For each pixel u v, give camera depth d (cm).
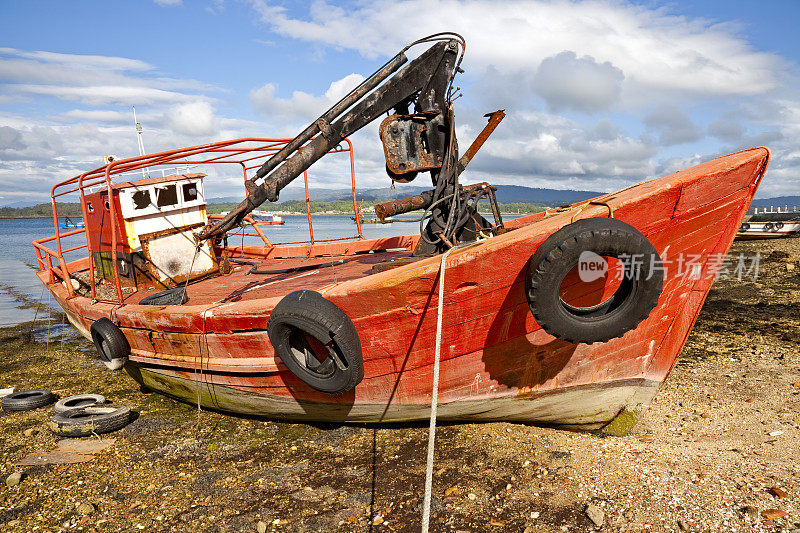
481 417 530
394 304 443
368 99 567
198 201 872
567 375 486
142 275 815
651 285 390
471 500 406
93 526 409
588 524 362
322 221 12388
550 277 370
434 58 543
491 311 442
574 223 383
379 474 468
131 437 605
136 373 744
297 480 472
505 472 446
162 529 400
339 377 467
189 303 653
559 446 491
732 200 457
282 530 389
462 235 570
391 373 491
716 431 497
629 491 397
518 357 474
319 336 446
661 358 502
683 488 393
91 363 1020
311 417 588
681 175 450
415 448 516
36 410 724
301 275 778
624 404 505
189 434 609
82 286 927
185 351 602
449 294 428
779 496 367
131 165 817
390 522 388
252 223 1178
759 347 772
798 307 988
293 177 629
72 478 498
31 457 550
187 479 489
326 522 395
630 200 416
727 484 392
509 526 369
